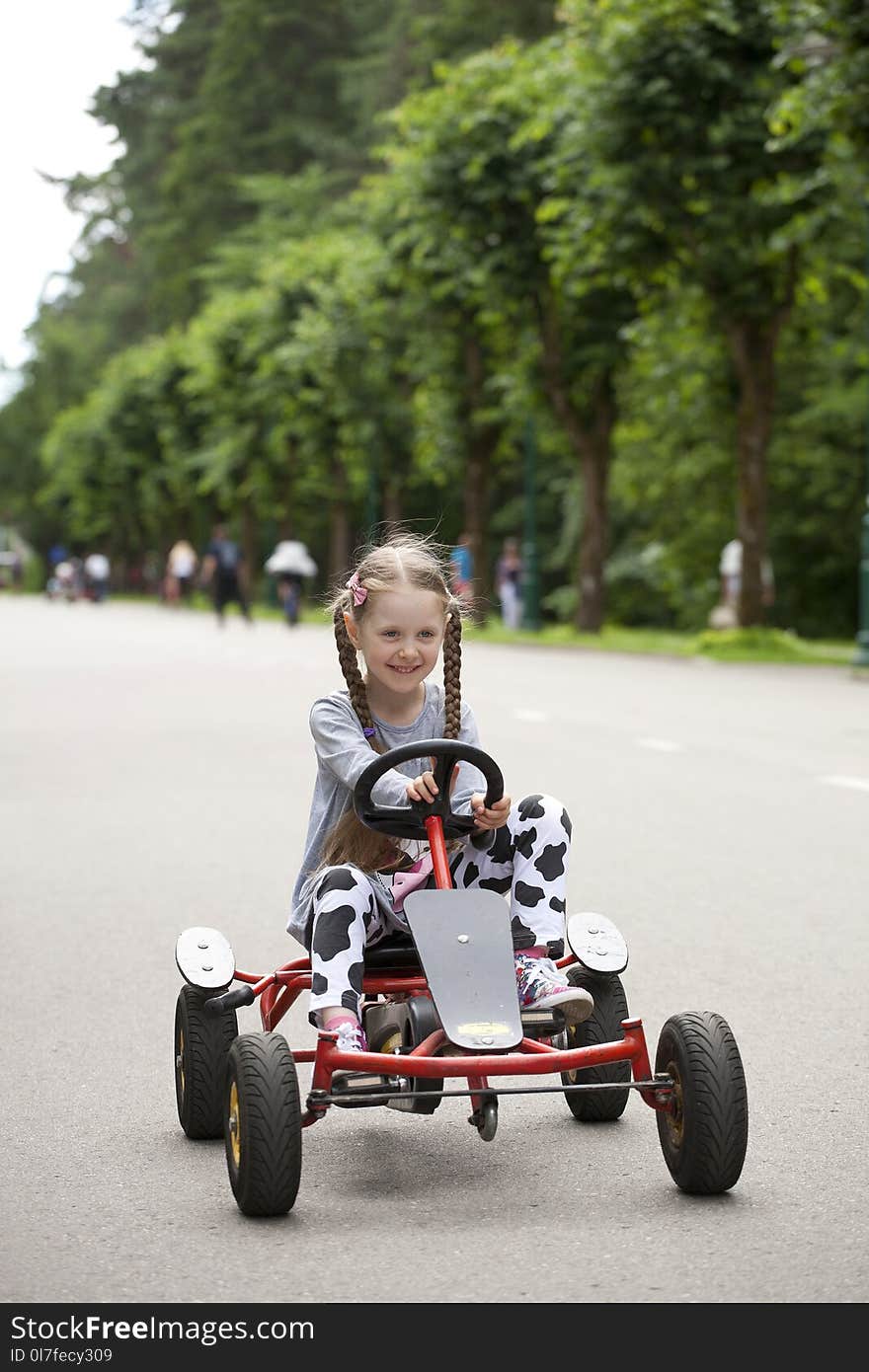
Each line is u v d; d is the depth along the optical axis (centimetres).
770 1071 559
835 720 1691
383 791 458
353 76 7894
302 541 7475
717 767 1321
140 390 8138
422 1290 380
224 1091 445
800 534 5019
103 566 7244
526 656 2886
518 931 466
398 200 3631
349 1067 420
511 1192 446
